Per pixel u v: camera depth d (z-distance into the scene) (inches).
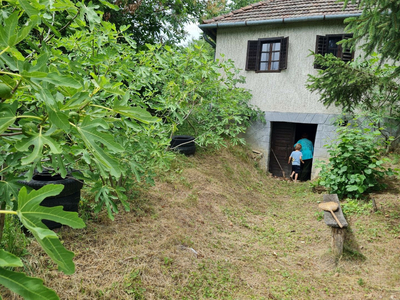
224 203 269.1
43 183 147.9
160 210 213.2
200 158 360.2
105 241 159.0
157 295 136.3
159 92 270.4
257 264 182.2
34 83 51.2
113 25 153.7
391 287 156.9
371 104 346.0
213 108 370.9
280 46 420.5
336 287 161.2
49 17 93.7
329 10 405.1
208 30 470.3
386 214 233.8
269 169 466.9
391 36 200.2
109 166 53.6
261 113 432.8
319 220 245.6
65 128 51.3
